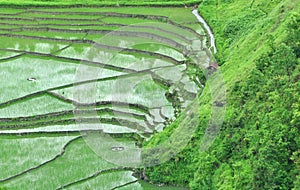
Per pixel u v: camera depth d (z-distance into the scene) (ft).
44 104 204.95
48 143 186.50
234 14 246.27
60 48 245.04
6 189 165.78
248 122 164.45
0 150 184.75
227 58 206.49
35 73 225.56
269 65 172.96
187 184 165.99
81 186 167.84
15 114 200.34
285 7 199.21
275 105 158.71
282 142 148.87
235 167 156.15
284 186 144.46
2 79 221.87
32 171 174.81
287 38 172.55
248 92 171.32
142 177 169.68
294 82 160.45
